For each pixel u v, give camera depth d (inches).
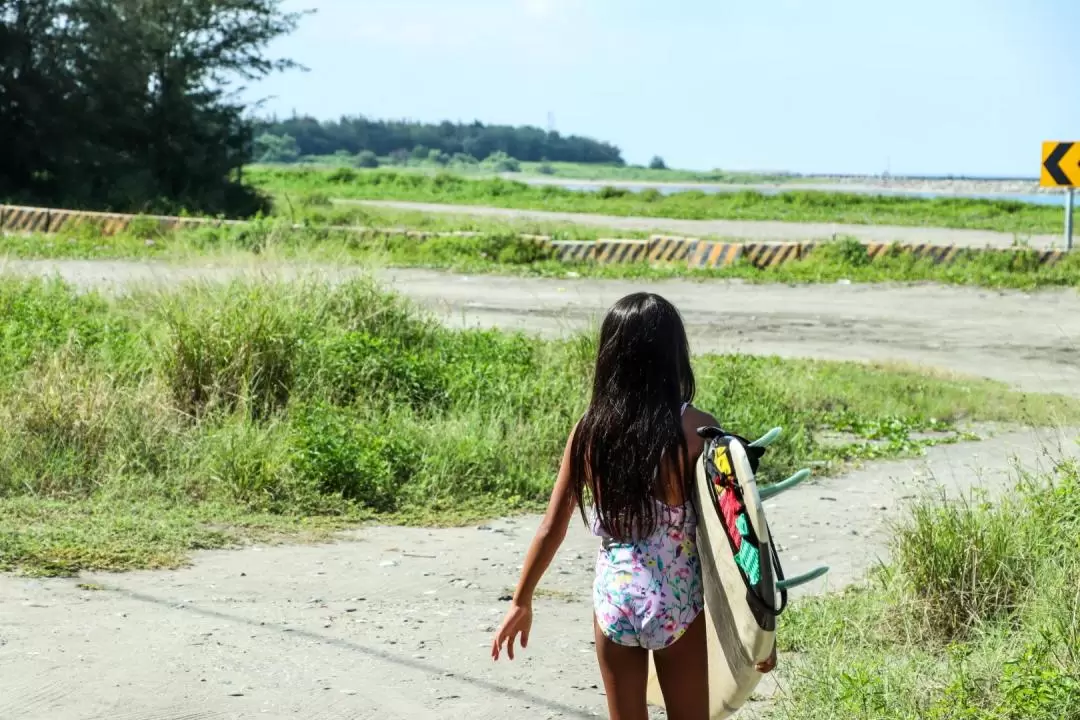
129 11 1978.3
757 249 1077.8
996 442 466.9
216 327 413.4
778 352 674.8
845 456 441.7
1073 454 408.8
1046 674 176.7
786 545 324.2
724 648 131.3
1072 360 677.3
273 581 270.1
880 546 320.8
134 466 347.9
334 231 1066.7
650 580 133.9
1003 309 867.4
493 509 355.6
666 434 133.7
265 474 344.2
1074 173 1136.2
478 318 714.8
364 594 264.4
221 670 210.1
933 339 738.8
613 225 1766.7
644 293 140.9
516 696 207.0
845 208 2315.5
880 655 213.0
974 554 234.2
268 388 412.2
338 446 357.7
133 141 2012.8
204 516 320.5
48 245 1047.0
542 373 474.6
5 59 1904.5
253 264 512.7
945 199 2541.8
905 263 1058.7
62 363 395.2
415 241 1100.5
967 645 210.8
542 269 1018.7
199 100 2025.1
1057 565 234.2
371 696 202.5
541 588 280.7
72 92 1963.6
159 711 189.6
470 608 258.8
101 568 270.1
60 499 324.2
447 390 441.4
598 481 135.3
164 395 388.2
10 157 1951.3
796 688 201.3
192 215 1846.7
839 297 916.0
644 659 137.6
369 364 441.4
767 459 421.7
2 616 231.1
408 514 344.8
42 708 188.1
